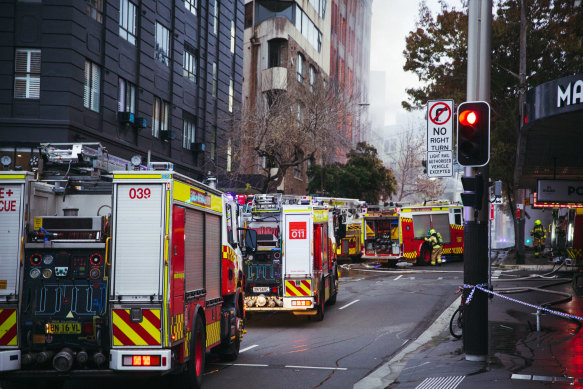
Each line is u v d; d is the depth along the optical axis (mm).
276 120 36531
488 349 10922
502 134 36000
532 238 47562
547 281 23859
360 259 36281
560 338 12008
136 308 7676
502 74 35531
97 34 26031
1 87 23828
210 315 9766
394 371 10117
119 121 27531
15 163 23641
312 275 15570
